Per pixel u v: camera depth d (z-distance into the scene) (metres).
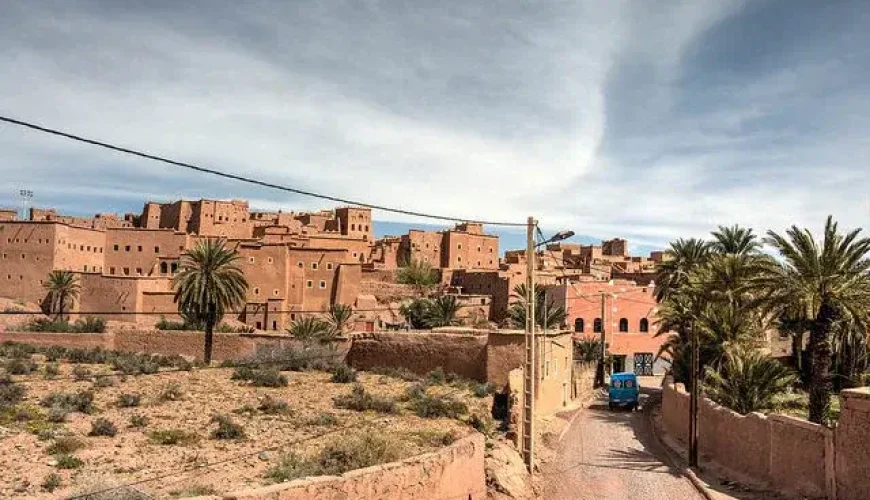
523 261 102.31
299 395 29.69
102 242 86.94
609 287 67.56
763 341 40.25
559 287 66.69
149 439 19.64
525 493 20.62
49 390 27.66
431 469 15.98
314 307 81.75
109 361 40.16
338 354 40.03
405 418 25.27
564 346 43.66
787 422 20.42
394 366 38.47
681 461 27.08
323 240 94.69
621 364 66.88
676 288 49.22
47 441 18.67
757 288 26.69
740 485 22.27
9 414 21.88
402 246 111.12
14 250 79.62
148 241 87.75
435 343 37.31
